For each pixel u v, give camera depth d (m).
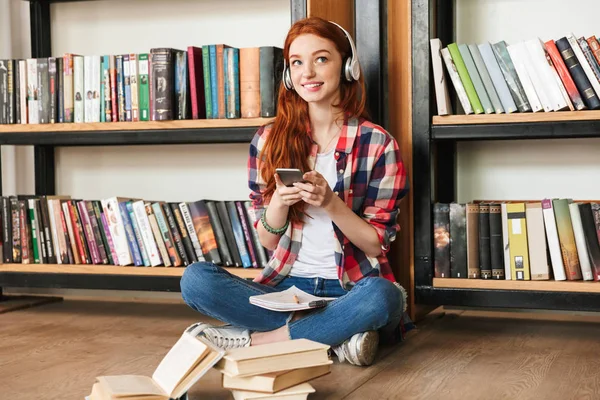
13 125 2.61
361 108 2.02
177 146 2.86
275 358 1.43
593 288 2.12
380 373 1.74
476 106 2.22
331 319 1.79
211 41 2.81
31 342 2.14
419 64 2.27
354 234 1.89
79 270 2.55
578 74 2.13
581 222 2.17
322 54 1.93
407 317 2.05
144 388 1.38
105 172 2.95
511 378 1.68
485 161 2.58
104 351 2.01
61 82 2.57
